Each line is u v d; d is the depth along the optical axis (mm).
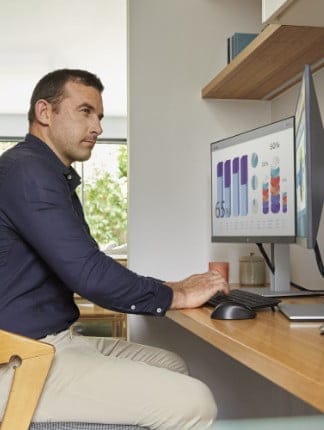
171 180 2611
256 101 2703
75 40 5668
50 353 1216
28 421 1207
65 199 1481
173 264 2598
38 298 1505
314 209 1565
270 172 1964
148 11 2623
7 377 1314
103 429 1367
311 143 1541
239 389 2586
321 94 2301
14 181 1462
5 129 9523
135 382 1370
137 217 2590
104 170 9742
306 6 1556
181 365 1836
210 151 2514
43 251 1448
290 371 949
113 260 1521
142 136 2602
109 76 7098
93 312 4703
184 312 1634
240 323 1447
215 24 2660
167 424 1379
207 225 2625
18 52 6094
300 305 1663
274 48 2074
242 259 2508
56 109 1704
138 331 2570
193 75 2643
